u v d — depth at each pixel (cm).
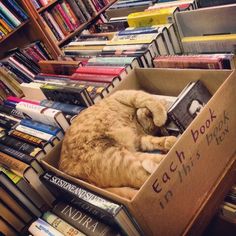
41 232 93
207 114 89
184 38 135
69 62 144
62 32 220
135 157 89
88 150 94
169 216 83
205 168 93
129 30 144
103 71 129
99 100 119
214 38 122
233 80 95
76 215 93
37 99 148
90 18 232
